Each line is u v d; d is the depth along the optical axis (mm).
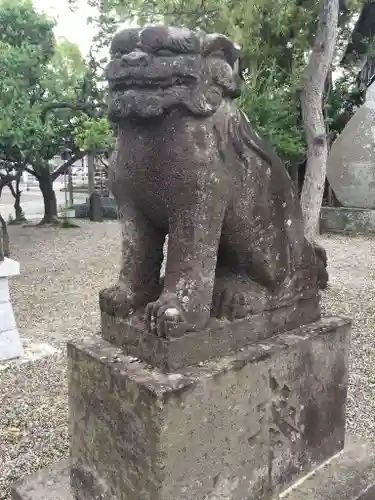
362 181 8711
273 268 1573
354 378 2930
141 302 1546
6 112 5449
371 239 7969
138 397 1304
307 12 3975
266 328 1581
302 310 1706
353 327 3807
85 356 1482
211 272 1419
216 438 1390
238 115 1476
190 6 3418
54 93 6738
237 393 1422
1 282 3205
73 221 11172
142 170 1359
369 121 8555
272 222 1571
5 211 13453
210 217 1383
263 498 1555
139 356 1430
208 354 1420
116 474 1433
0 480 2041
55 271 6109
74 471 1614
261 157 1526
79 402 1544
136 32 1231
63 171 10633
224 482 1433
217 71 1313
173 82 1241
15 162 8836
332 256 6684
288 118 4547
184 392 1288
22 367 3139
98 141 7398
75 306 4543
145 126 1325
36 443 2307
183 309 1360
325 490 1619
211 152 1348
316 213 3975
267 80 3939
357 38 8633
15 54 5398
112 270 6117
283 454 1603
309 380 1652
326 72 3791
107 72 1274
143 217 1521
